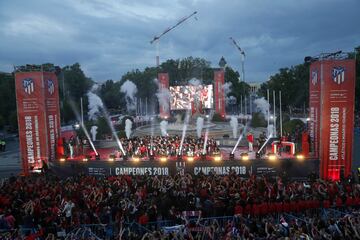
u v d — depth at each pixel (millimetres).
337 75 27438
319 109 29266
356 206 18250
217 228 14992
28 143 31875
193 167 29938
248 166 29484
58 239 14195
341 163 28062
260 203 17453
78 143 37188
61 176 31484
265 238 13438
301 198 18312
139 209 17281
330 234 13297
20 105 31609
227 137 48156
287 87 91688
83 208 18000
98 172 31047
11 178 24859
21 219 16734
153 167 30359
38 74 31422
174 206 17156
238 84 107000
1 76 94812
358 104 83688
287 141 35156
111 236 14844
